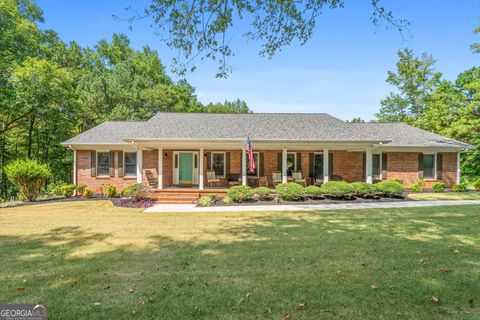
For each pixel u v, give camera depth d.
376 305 3.75
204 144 15.25
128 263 5.41
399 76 33.03
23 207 12.98
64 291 4.20
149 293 4.13
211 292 4.15
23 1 22.56
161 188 15.31
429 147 18.06
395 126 20.89
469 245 6.49
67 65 30.28
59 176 26.05
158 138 14.44
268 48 6.48
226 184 18.23
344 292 4.12
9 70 18.50
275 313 3.56
